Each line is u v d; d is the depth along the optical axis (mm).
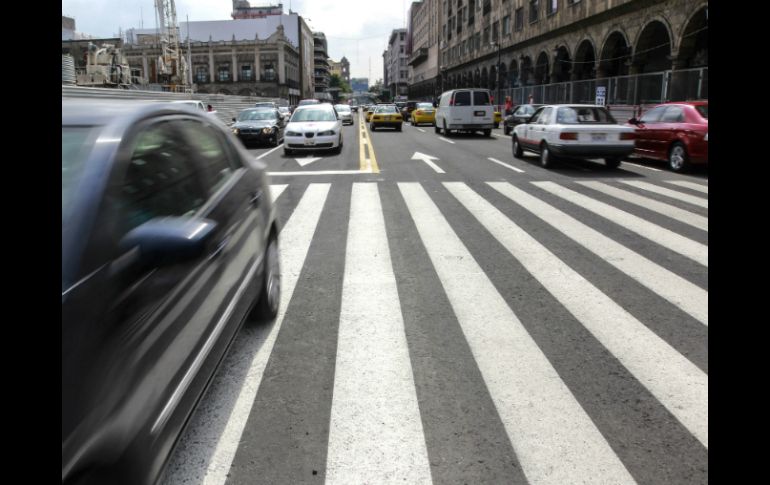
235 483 2350
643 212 7992
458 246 6250
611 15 31000
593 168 12984
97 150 2020
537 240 6488
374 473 2426
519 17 47594
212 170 3146
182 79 65688
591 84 28203
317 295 4703
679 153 12062
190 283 2322
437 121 28125
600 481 2383
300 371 3355
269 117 21625
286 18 110875
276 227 4320
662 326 3992
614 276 5145
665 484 2363
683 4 24516
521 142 14734
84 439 1476
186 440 2646
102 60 39531
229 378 3264
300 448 2598
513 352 3607
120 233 1897
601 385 3184
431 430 2744
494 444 2635
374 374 3316
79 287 1595
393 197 9328
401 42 167250
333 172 12531
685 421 2818
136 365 1791
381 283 5008
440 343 3748
